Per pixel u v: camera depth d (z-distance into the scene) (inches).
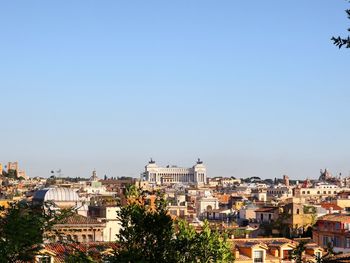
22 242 1200.2
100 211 5064.0
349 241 4788.4
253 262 3875.5
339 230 4916.3
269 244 4035.4
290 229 6284.5
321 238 5064.0
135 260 1646.2
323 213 7175.2
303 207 6599.4
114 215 4815.5
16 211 1246.9
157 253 1739.7
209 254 2060.8
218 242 2546.8
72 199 6023.6
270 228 6412.4
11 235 1196.5
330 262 1454.2
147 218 1748.3
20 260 1231.5
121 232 1771.7
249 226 7027.6
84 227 4175.7
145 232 1745.8
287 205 6520.7
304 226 6269.7
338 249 4835.1
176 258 1750.7
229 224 7244.1
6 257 1180.5
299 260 1492.4
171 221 1765.5
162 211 1776.6
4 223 1231.5
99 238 4254.4
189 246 1802.4
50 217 1289.4
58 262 1877.5
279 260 3909.9
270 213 7303.2
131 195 1937.7
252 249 3887.8
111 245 2753.4
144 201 1940.2
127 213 1790.1
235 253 3850.9
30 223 1229.7
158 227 1744.6
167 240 1750.7
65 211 1387.8
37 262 1355.8
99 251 1963.6
